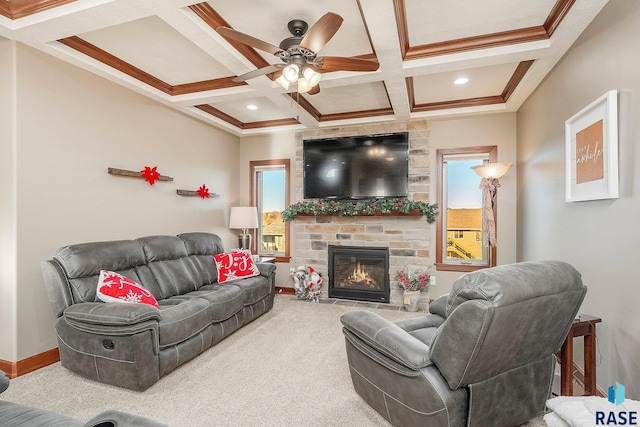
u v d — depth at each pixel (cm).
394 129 473
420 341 190
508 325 143
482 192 407
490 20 244
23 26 231
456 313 146
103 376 233
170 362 246
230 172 537
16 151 254
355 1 223
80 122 302
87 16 220
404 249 466
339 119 483
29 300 261
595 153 213
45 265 252
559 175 279
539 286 148
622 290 189
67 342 244
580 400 145
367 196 482
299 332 346
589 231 227
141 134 367
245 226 492
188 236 393
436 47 278
